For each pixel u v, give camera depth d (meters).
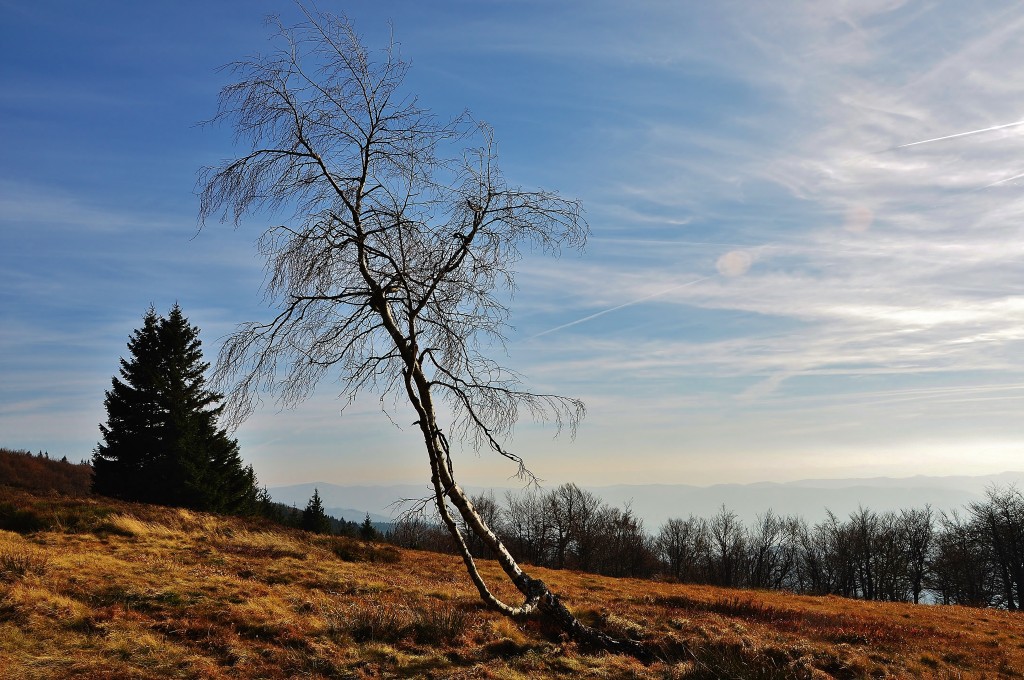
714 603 21.09
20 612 9.61
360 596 14.77
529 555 57.75
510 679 9.62
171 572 14.19
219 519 25.58
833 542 74.25
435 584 18.83
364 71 10.30
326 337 10.40
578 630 12.10
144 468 36.19
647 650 11.95
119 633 9.49
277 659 9.37
